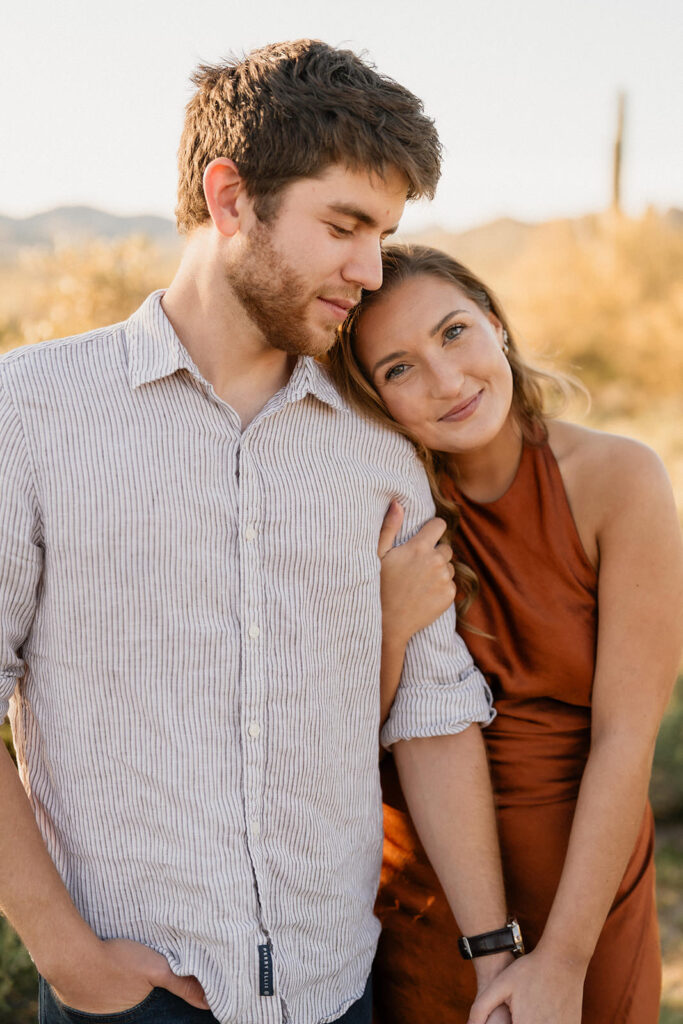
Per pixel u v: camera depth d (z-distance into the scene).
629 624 1.94
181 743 1.65
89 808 1.67
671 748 4.51
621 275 15.70
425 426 1.96
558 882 2.02
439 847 1.92
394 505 1.92
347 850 1.81
